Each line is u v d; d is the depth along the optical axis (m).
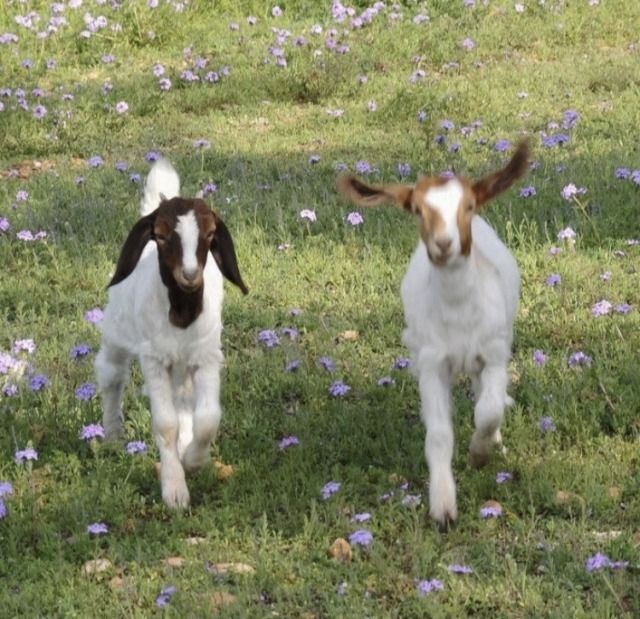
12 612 7.93
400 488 9.16
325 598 7.90
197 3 25.64
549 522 8.67
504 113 19.36
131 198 16.02
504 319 8.77
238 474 9.57
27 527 8.89
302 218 14.84
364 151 17.84
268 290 13.26
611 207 14.53
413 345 9.07
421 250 9.23
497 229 14.23
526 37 23.80
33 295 13.45
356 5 26.08
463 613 7.68
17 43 23.25
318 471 9.54
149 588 8.08
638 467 9.36
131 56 23.69
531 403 10.39
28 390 10.97
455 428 10.15
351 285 13.38
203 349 9.17
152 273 9.12
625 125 18.28
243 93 21.06
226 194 15.94
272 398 10.99
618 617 7.59
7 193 16.56
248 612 7.67
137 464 9.79
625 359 10.95
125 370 10.16
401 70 22.31
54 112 19.80
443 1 25.47
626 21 24.73
